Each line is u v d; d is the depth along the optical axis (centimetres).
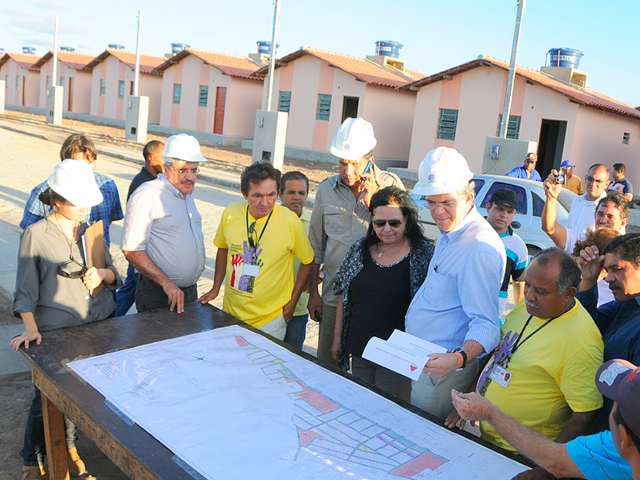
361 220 355
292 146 2514
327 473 185
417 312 268
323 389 246
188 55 3019
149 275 337
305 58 2447
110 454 206
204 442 198
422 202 869
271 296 334
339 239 357
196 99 3009
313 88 2428
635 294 220
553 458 173
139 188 340
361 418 223
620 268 221
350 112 2836
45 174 1360
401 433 214
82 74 3925
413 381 279
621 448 129
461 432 220
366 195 338
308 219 410
